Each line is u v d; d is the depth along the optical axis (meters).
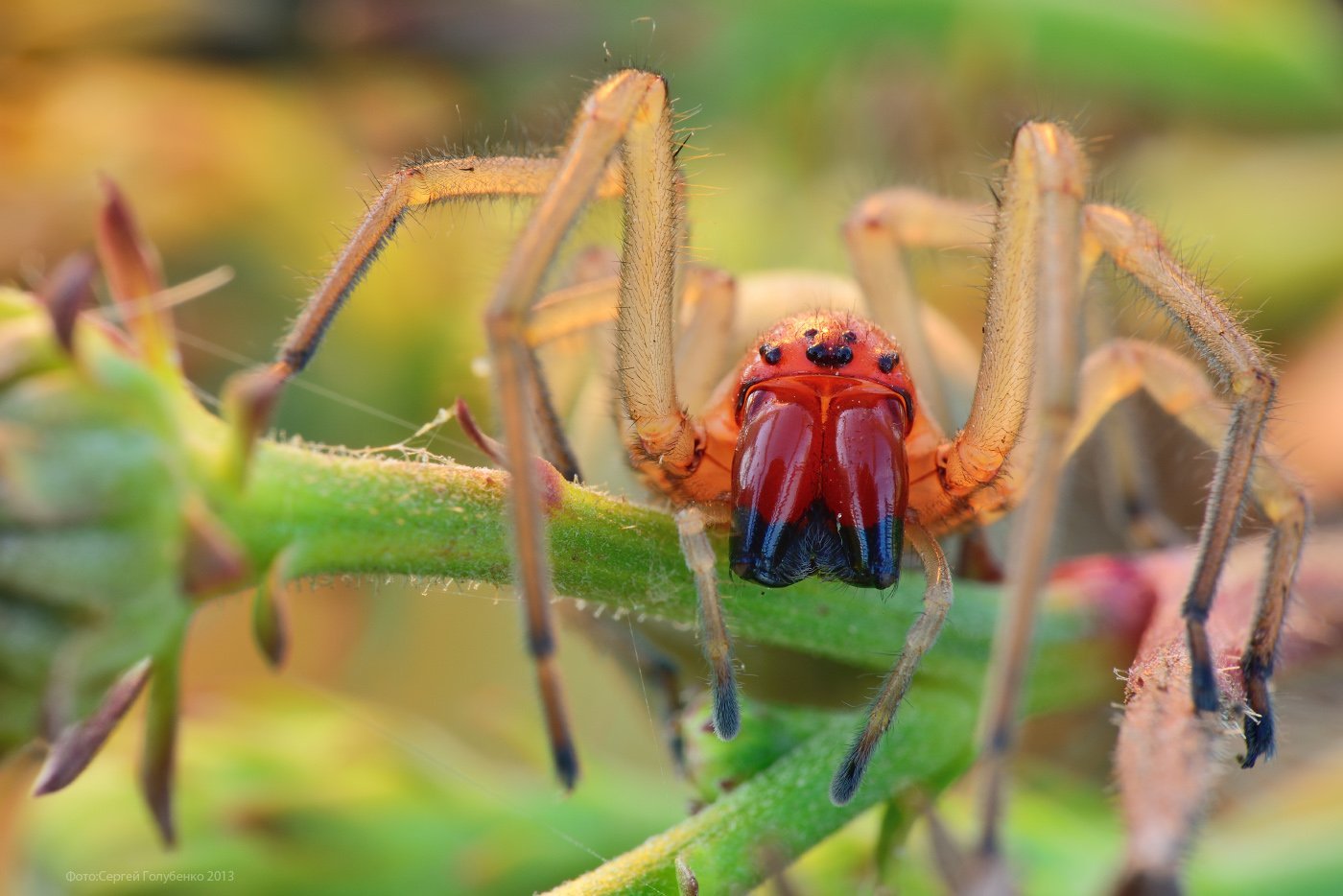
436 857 0.07
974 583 0.07
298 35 0.11
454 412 0.06
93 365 0.06
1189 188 0.09
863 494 0.06
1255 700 0.06
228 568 0.06
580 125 0.06
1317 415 0.08
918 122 0.10
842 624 0.07
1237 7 0.09
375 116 0.11
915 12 0.10
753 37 0.10
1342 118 0.10
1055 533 0.06
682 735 0.07
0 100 0.10
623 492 0.07
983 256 0.07
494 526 0.06
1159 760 0.06
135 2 0.10
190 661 0.09
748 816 0.06
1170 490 0.08
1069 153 0.06
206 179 0.10
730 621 0.07
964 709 0.07
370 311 0.09
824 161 0.10
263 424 0.06
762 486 0.06
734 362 0.07
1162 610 0.07
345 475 0.06
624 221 0.06
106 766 0.07
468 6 0.11
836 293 0.07
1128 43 0.09
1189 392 0.07
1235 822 0.07
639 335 0.06
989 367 0.06
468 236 0.09
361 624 0.09
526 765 0.08
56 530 0.06
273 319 0.09
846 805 0.06
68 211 0.09
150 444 0.06
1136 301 0.07
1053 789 0.08
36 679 0.06
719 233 0.09
